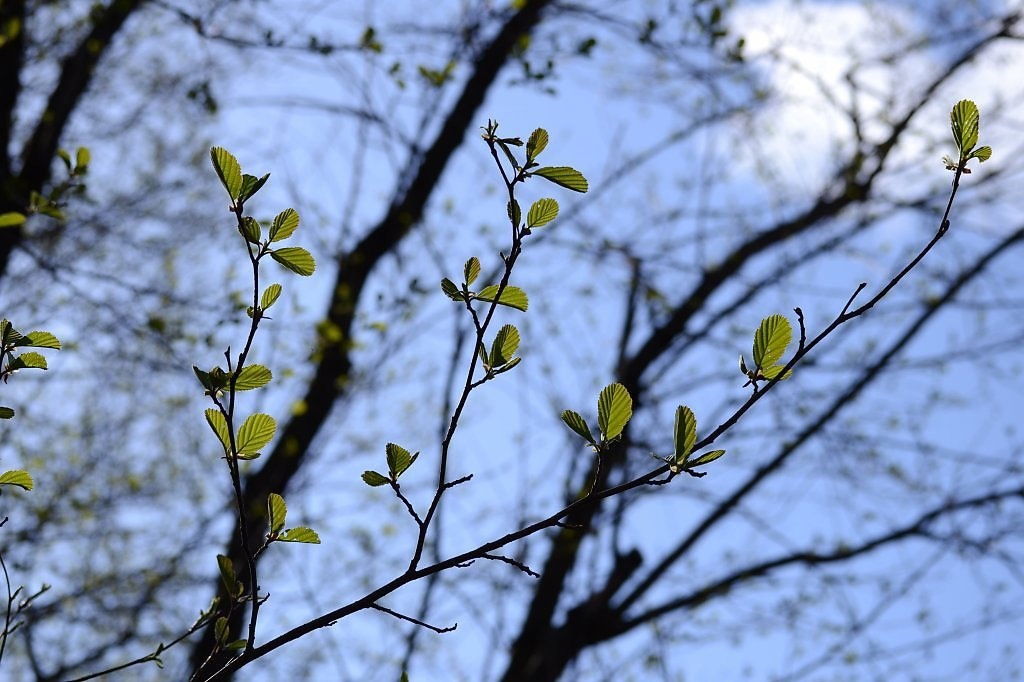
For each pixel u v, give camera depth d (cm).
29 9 645
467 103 748
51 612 669
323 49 573
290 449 634
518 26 739
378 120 716
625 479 750
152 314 620
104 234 739
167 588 729
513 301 175
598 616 759
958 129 162
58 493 755
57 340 190
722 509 790
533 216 172
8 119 607
